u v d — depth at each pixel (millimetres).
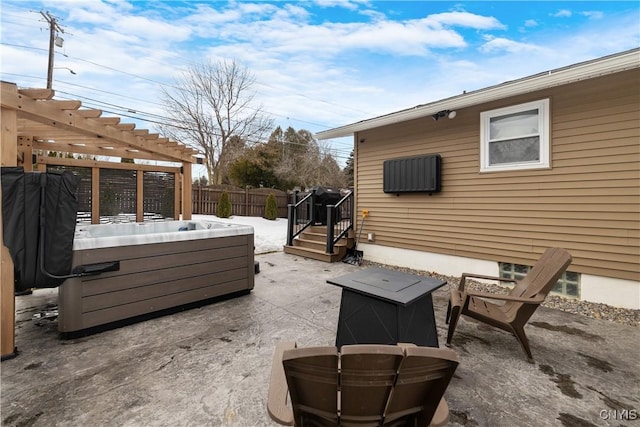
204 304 3680
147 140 4781
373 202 6391
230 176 20062
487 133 4688
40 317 3230
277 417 1082
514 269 4523
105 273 2889
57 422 1718
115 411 1815
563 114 3984
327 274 5219
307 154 23703
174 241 3367
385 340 2070
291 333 2928
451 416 1815
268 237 8938
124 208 5738
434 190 5242
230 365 2344
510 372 2293
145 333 2885
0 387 2031
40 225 2471
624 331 3021
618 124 3602
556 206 4074
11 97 2461
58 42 13391
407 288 2195
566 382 2166
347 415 1069
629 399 1979
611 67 3307
